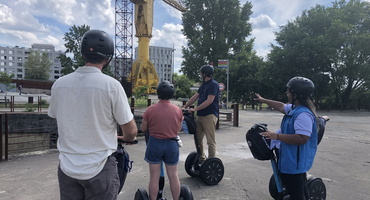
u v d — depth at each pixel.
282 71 30.23
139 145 8.02
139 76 45.94
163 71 141.75
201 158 4.92
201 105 4.59
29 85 44.88
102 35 2.12
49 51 125.19
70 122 1.99
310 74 29.06
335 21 28.67
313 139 2.84
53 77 125.44
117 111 2.06
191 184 4.82
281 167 2.88
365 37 27.08
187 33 41.62
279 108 3.44
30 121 11.83
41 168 5.60
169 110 3.35
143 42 45.97
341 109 29.66
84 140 1.98
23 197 4.11
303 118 2.71
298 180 2.83
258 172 5.60
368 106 29.92
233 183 4.91
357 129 12.80
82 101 1.98
